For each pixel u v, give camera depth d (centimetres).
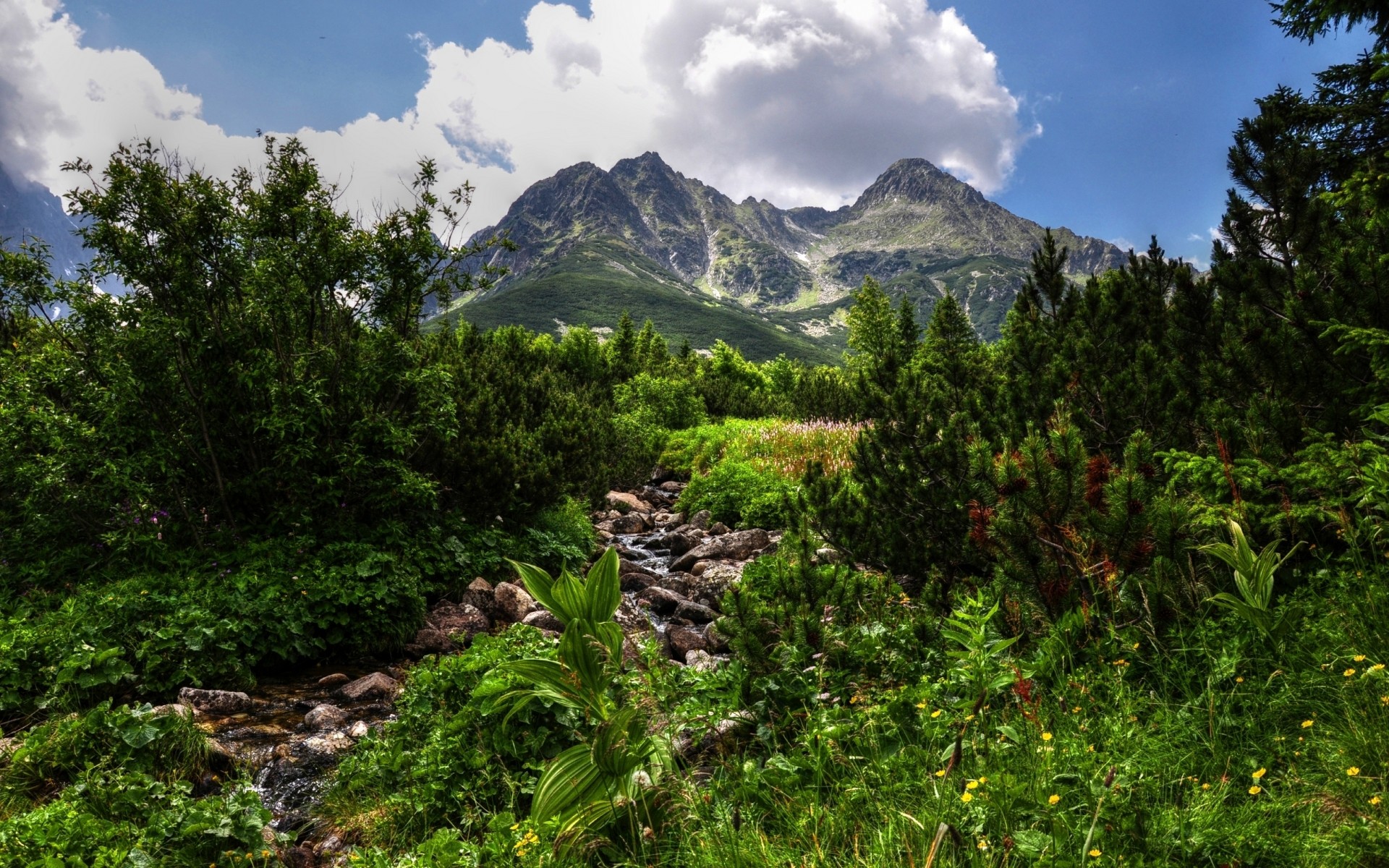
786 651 413
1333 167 681
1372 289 412
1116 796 222
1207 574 369
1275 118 529
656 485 2091
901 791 287
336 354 828
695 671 452
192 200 762
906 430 599
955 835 223
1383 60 412
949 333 1392
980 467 441
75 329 736
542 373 2030
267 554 715
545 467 1058
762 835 281
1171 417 479
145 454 706
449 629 735
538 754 403
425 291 880
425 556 818
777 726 379
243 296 800
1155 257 644
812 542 549
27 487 705
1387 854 191
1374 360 366
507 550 947
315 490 779
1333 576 340
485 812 371
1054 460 395
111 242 718
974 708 293
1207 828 219
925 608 484
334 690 603
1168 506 360
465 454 959
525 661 319
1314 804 229
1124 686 308
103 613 577
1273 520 345
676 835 310
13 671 505
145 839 326
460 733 424
